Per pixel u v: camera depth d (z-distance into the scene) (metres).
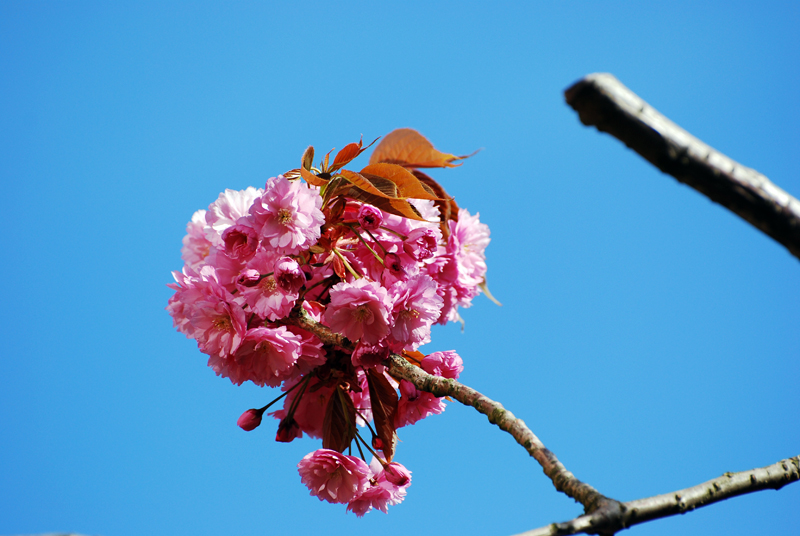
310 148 2.19
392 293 2.17
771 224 1.31
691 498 1.91
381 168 2.19
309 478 2.19
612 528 1.70
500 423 2.06
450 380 2.11
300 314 2.17
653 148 1.30
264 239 2.16
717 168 1.29
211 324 2.17
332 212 2.19
